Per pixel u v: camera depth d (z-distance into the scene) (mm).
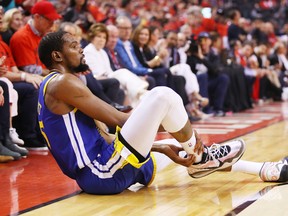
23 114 4375
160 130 2764
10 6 5332
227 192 2770
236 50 8609
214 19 9727
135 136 2574
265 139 4777
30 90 4328
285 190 2764
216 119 6738
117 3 9117
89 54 5258
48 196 2775
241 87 7891
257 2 14148
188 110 6578
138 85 5297
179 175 3236
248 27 11305
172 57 6789
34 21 4559
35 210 2496
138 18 8031
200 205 2525
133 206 2531
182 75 6492
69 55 2688
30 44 4555
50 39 2689
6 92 3994
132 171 2721
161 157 2912
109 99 4988
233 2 14000
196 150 2715
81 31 5469
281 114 7336
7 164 3781
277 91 9773
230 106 7516
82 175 2723
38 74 4594
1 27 4363
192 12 8602
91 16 6242
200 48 7094
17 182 3152
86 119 2695
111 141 2807
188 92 6531
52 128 2660
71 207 2539
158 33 6652
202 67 7004
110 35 5668
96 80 4723
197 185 2955
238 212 2381
